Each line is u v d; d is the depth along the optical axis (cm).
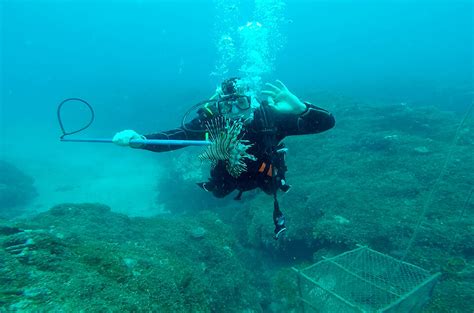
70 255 309
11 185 1795
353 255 621
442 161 956
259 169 222
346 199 844
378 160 1059
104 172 2262
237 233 1026
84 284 252
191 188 1563
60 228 571
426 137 1277
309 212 864
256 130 219
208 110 239
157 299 330
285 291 704
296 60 8469
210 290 583
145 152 2647
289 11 12338
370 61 7094
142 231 720
